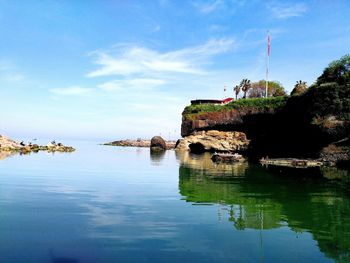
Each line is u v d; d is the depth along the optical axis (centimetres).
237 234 1237
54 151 7569
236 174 3328
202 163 4772
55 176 2880
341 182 2795
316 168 4088
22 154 5828
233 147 7825
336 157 4581
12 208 1575
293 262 985
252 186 2508
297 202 1906
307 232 1289
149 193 2081
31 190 2108
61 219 1389
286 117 6844
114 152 8350
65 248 1042
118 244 1090
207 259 985
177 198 1923
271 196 2092
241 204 1806
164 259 973
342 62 5506
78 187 2283
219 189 2328
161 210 1595
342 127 4881
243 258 1003
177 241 1136
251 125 7712
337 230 1323
